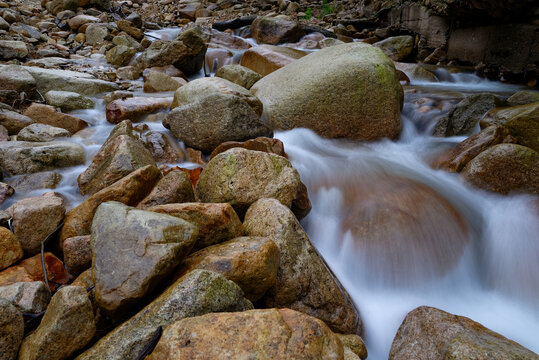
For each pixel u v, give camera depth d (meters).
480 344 2.07
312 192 4.06
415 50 10.39
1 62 7.61
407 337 2.47
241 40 10.62
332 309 2.65
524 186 3.76
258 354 1.71
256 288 2.39
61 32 10.55
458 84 7.96
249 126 4.45
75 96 5.92
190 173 3.94
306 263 2.68
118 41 9.85
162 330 1.92
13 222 2.79
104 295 2.11
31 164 3.99
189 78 8.77
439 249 3.37
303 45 10.38
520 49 7.47
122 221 2.33
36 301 2.18
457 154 4.30
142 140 4.52
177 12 15.28
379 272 3.26
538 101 4.92
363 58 5.15
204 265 2.32
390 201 3.70
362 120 4.96
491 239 3.54
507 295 3.25
